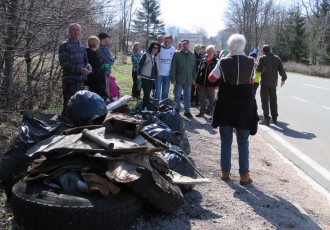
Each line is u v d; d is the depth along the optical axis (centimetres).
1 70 708
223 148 566
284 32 5634
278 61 1060
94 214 354
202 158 668
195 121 1020
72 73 723
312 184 596
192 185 494
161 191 396
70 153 392
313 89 2117
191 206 464
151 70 1070
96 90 838
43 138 453
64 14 779
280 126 1062
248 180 555
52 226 355
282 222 445
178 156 509
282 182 592
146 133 494
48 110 837
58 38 784
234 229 420
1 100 722
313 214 483
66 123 488
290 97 1730
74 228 353
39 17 689
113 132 425
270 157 739
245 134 549
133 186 376
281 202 504
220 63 539
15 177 439
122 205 367
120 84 1825
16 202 373
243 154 554
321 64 4847
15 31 681
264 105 1078
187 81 1066
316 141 891
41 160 418
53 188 374
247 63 532
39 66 891
